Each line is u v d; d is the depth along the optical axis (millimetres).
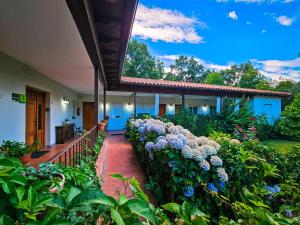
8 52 4121
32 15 2639
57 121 8203
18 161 1022
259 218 1404
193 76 40219
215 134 3867
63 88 9102
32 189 892
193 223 1182
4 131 4141
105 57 4762
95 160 3867
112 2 2432
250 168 2936
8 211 827
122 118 13469
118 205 914
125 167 4664
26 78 5234
